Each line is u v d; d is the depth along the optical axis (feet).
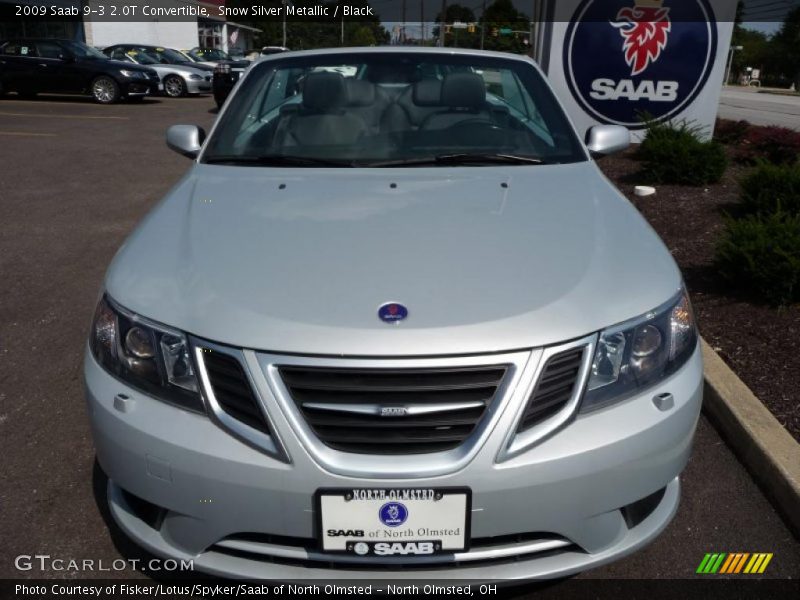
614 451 5.90
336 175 9.01
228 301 6.14
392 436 5.70
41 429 9.67
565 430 5.86
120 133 38.40
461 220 7.53
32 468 8.80
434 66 10.85
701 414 10.04
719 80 28.89
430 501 5.67
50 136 36.81
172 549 6.24
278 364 5.74
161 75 63.72
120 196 23.70
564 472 5.77
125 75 54.65
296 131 10.04
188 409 5.99
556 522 5.90
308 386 5.71
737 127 31.07
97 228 19.74
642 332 6.26
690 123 29.19
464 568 6.01
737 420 9.14
